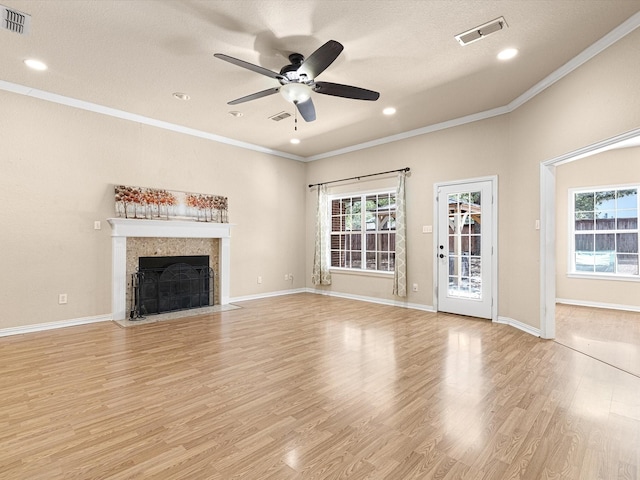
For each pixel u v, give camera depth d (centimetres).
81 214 430
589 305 565
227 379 267
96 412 215
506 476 157
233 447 180
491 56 319
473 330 411
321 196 681
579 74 318
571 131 328
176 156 520
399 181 544
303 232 723
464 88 388
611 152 551
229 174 589
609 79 285
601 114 293
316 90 313
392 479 155
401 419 208
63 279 417
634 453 174
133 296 474
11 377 268
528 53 313
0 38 290
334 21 269
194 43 300
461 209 487
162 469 162
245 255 614
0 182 375
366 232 621
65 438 187
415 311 519
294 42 298
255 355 322
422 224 530
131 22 270
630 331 407
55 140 411
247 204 617
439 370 286
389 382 262
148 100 425
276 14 260
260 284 639
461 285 490
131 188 468
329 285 678
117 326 423
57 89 394
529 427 199
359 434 192
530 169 395
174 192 511
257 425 201
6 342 356
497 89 391
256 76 362
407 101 424
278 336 385
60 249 415
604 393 242
